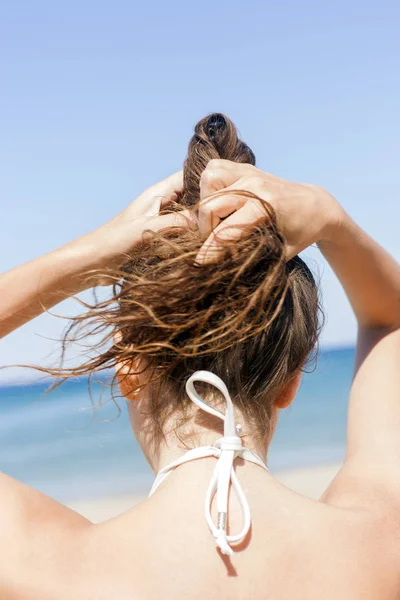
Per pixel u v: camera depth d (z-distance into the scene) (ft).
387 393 5.05
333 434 44.45
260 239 3.82
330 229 4.33
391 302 5.18
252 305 3.83
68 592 3.79
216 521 3.96
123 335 4.14
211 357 4.26
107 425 45.80
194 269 3.85
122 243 4.51
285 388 4.58
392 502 4.40
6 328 4.63
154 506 4.08
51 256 4.57
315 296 4.68
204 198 4.02
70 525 4.08
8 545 3.92
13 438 46.70
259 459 4.26
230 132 4.88
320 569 3.96
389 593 4.04
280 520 4.05
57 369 4.20
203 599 3.78
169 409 4.33
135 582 3.81
